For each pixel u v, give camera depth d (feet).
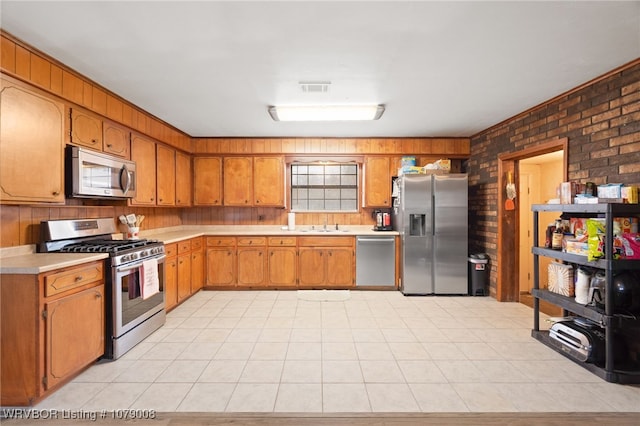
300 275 15.38
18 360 6.34
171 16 6.12
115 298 8.33
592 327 8.40
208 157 16.22
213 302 13.43
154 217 14.40
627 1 5.60
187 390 6.97
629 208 7.24
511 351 8.86
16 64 6.84
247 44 7.17
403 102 10.91
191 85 9.49
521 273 16.38
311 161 16.74
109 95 9.89
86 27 6.48
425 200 14.61
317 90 9.88
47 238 8.31
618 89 8.21
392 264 15.26
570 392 6.91
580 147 9.39
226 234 15.33
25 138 7.03
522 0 5.61
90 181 8.86
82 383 7.22
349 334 10.03
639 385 7.16
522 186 16.43
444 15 6.07
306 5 5.78
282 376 7.55
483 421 5.99
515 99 10.57
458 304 13.20
